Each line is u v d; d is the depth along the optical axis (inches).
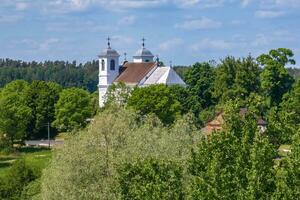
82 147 3725.4
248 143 2613.2
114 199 3346.5
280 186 2330.2
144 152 3651.6
